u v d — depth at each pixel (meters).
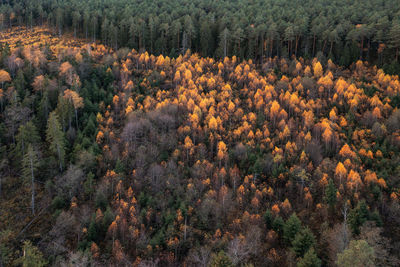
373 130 74.69
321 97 94.19
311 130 80.81
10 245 49.94
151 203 57.38
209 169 67.31
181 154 71.44
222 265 31.09
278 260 50.03
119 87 96.88
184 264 49.16
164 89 100.31
